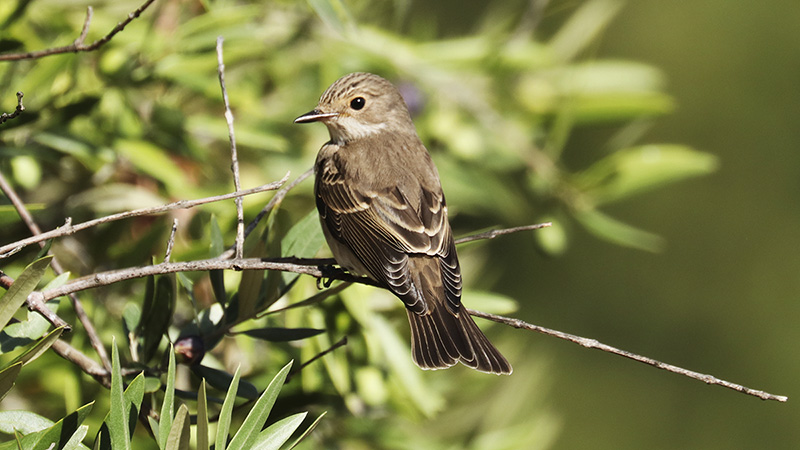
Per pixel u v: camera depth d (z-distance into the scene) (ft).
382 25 40.32
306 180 35.12
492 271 69.56
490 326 32.09
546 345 73.31
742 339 75.10
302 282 29.32
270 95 38.17
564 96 38.01
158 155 30.60
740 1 78.74
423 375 32.50
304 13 35.83
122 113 31.53
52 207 31.99
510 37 37.91
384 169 31.12
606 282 74.64
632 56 79.66
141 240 30.40
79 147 29.35
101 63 31.48
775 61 77.87
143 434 27.45
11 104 29.37
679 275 76.23
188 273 30.30
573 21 38.91
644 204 77.41
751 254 76.64
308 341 28.66
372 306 30.99
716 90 78.59
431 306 28.35
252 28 33.24
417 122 38.29
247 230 25.62
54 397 28.68
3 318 19.21
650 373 75.10
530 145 37.01
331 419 29.99
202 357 24.14
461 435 33.27
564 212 37.55
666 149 36.47
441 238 29.84
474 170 37.96
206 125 32.58
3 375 18.44
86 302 28.60
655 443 74.74
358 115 33.17
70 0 33.30
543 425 33.76
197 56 32.76
